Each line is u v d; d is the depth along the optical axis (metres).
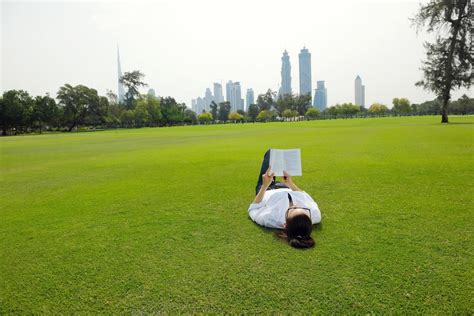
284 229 3.77
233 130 37.22
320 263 3.03
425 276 2.76
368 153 11.01
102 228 4.26
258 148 14.66
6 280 2.96
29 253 3.54
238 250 3.37
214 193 6.00
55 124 76.88
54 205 5.59
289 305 2.43
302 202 3.88
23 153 16.28
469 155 9.62
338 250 3.29
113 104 90.50
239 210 4.82
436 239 3.51
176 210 4.95
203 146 16.75
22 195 6.52
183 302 2.52
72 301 2.60
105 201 5.71
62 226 4.41
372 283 2.68
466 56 30.31
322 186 6.22
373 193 5.57
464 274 2.77
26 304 2.58
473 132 18.80
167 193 6.14
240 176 7.73
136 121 86.31
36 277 3.00
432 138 15.84
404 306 2.38
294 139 19.09
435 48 31.69
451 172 7.14
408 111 92.00
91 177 8.40
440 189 5.68
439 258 3.07
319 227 3.96
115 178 8.09
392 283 2.67
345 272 2.86
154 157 12.40
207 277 2.86
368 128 28.14
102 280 2.90
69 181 7.94
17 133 71.38
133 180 7.69
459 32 30.67
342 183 6.43
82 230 4.21
